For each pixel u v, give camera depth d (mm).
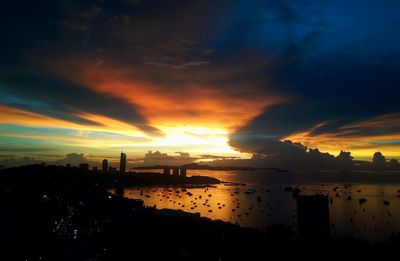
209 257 97875
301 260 97438
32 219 140500
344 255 101938
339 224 183625
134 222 152000
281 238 122125
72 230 141000
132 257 102812
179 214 166500
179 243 112375
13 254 104250
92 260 101000
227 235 122250
